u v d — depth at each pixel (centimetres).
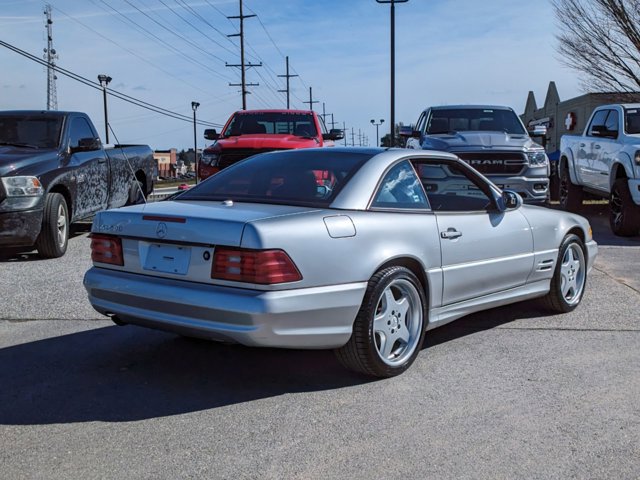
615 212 1089
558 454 326
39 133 951
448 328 553
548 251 568
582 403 390
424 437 345
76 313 593
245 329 369
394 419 368
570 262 600
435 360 469
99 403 391
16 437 346
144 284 403
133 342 511
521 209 555
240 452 329
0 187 807
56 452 329
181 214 402
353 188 429
